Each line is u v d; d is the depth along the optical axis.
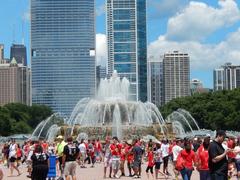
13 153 63.81
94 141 90.88
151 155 56.38
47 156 39.38
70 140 44.62
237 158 46.91
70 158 43.41
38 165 38.97
